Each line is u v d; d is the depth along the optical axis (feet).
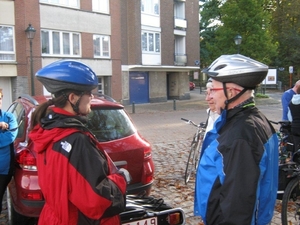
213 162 6.10
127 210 8.71
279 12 146.72
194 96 110.93
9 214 14.21
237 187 5.51
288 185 11.33
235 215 5.48
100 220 5.87
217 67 6.43
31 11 63.98
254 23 83.51
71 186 5.51
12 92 64.08
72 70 5.94
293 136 17.08
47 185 5.71
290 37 144.25
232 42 84.79
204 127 19.38
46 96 15.84
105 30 77.46
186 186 19.02
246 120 6.01
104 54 78.33
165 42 91.56
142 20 85.25
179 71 97.81
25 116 14.15
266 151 5.91
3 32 61.11
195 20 101.09
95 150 5.78
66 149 5.55
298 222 11.62
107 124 13.80
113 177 6.03
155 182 19.76
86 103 6.19
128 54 83.97
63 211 5.59
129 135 14.01
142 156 13.66
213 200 5.98
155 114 64.28
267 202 6.15
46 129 5.85
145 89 89.86
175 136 37.55
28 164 11.65
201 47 149.38
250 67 6.11
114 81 80.48
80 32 72.74
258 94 101.30
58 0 68.64
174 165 24.04
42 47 66.74
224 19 85.30
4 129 12.12
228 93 6.32
